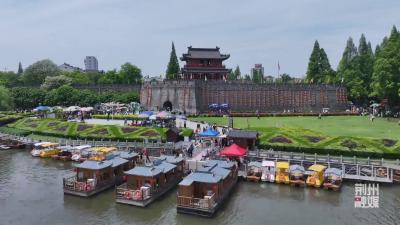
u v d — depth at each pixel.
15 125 115.44
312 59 181.00
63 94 152.50
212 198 49.12
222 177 52.84
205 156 70.44
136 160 69.12
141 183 54.25
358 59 171.25
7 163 77.62
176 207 51.00
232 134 77.00
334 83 165.62
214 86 146.50
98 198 55.44
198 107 141.38
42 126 107.44
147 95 146.38
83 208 51.47
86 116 122.06
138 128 93.88
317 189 59.00
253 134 76.56
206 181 50.38
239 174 64.06
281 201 54.16
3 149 92.31
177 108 141.62
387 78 129.50
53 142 89.69
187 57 165.38
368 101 169.62
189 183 49.81
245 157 69.56
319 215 48.78
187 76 169.12
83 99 152.12
